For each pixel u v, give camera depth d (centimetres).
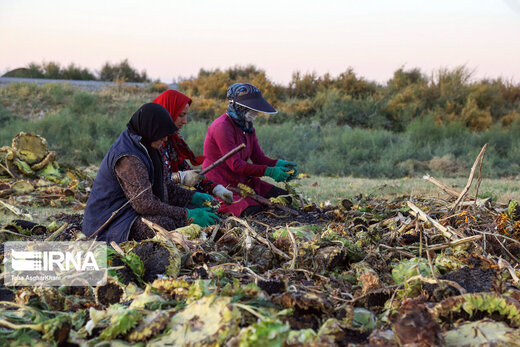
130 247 300
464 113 1778
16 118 1562
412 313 189
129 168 338
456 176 1196
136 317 199
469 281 237
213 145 502
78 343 194
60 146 1330
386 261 294
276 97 1997
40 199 608
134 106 1689
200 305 203
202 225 355
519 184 838
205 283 219
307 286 248
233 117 504
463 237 308
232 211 475
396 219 386
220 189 438
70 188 666
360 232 348
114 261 266
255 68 2384
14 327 191
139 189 339
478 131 1689
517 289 228
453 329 200
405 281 241
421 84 2052
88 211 353
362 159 1352
